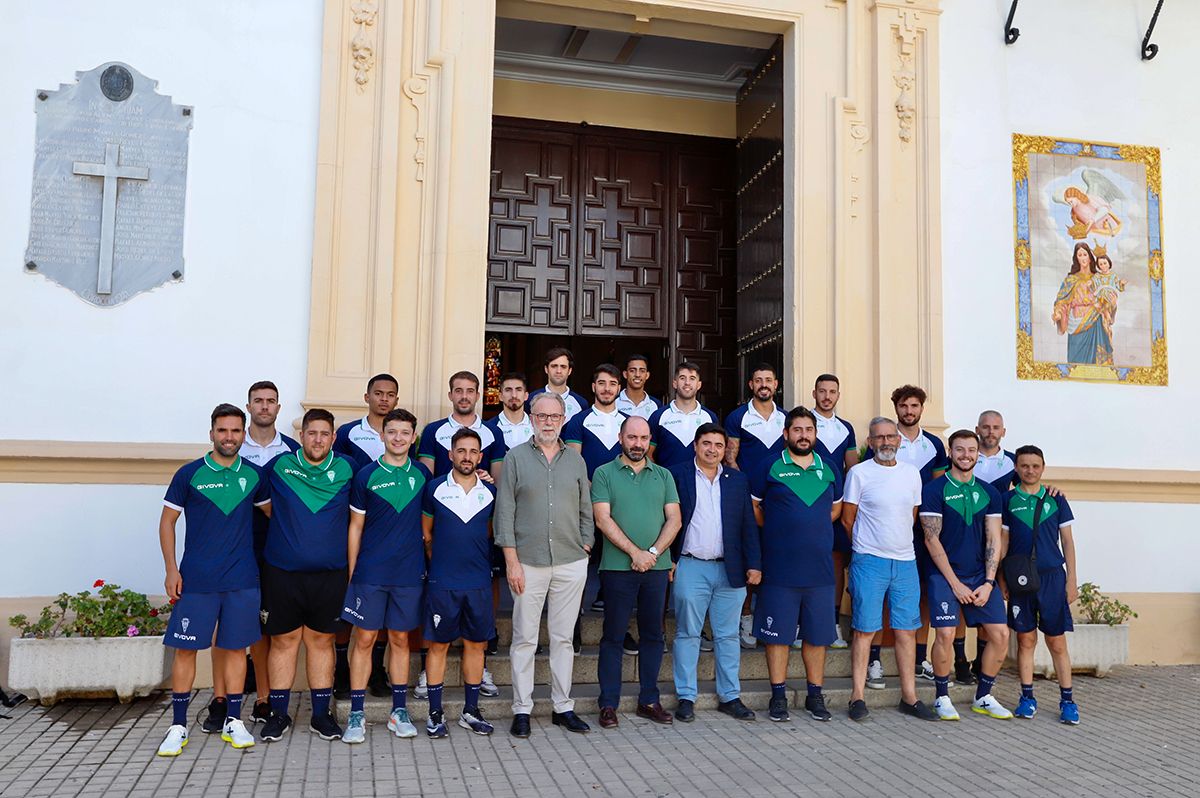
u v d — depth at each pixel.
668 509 5.57
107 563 6.05
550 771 4.65
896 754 5.06
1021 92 7.88
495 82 9.19
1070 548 6.02
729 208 9.52
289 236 6.54
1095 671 7.09
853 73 7.58
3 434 5.98
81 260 6.21
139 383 6.23
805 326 7.34
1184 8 8.28
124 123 6.35
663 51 8.92
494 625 5.50
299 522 5.02
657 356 10.06
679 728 5.46
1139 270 7.96
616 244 9.23
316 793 4.27
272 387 5.59
